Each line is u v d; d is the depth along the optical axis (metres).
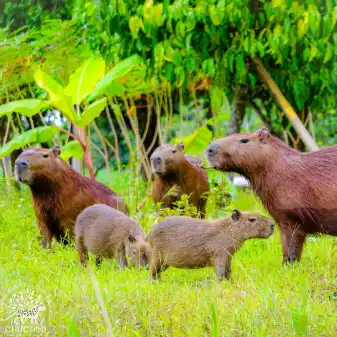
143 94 22.23
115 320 7.73
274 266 11.05
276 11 16.78
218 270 10.14
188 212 14.11
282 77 18.45
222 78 18.30
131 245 11.30
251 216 10.16
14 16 22.44
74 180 14.23
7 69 20.05
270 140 11.59
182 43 17.50
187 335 7.60
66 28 19.66
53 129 18.45
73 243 13.76
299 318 7.36
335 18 16.77
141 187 19.11
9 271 10.92
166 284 9.98
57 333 7.50
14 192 19.11
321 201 11.26
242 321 7.88
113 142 25.38
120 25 17.78
